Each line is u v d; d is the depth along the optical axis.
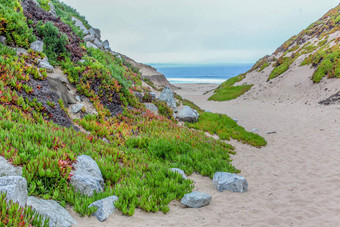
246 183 8.47
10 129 7.51
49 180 6.20
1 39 12.66
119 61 27.52
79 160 7.29
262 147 14.79
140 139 11.98
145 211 6.34
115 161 9.01
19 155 6.25
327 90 28.98
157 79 64.62
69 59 15.59
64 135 9.18
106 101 15.19
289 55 46.69
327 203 7.19
